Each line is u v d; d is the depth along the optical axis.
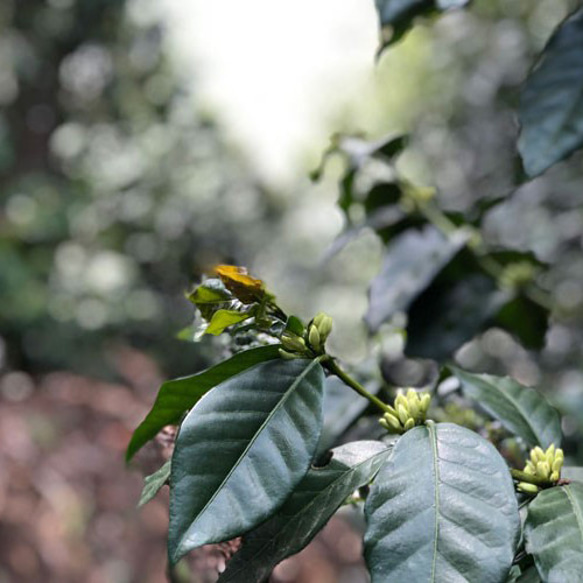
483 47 4.22
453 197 4.09
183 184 5.59
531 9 4.01
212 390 0.54
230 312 0.56
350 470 0.58
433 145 4.39
